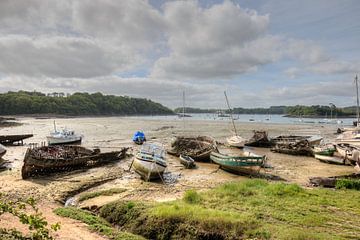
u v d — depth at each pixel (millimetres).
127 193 16438
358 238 9508
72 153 26031
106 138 49406
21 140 40594
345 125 88375
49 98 155875
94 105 172875
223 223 10391
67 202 15125
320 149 30219
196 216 10883
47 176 20297
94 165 24453
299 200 13672
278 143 36594
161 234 10586
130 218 11781
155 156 21422
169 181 20047
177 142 34219
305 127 78938
